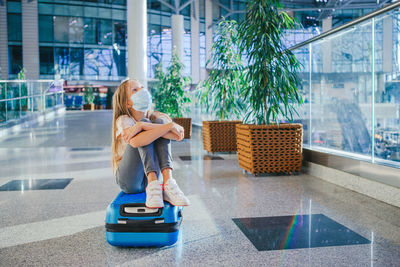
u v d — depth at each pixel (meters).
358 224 2.14
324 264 1.57
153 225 1.75
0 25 20.11
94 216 2.40
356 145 3.24
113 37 22.36
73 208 2.61
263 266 1.56
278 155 3.76
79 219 2.33
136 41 11.86
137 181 1.93
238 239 1.92
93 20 21.72
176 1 19.62
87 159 5.16
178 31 19.72
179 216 1.93
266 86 3.73
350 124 3.31
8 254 1.74
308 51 4.02
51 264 1.61
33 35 20.64
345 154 3.36
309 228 2.08
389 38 2.90
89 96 22.91
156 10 23.42
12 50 20.50
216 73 5.32
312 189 3.12
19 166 4.58
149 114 2.12
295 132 3.76
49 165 4.64
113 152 2.01
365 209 2.47
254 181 3.52
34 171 4.22
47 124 11.09
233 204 2.66
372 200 2.71
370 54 3.05
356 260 1.61
